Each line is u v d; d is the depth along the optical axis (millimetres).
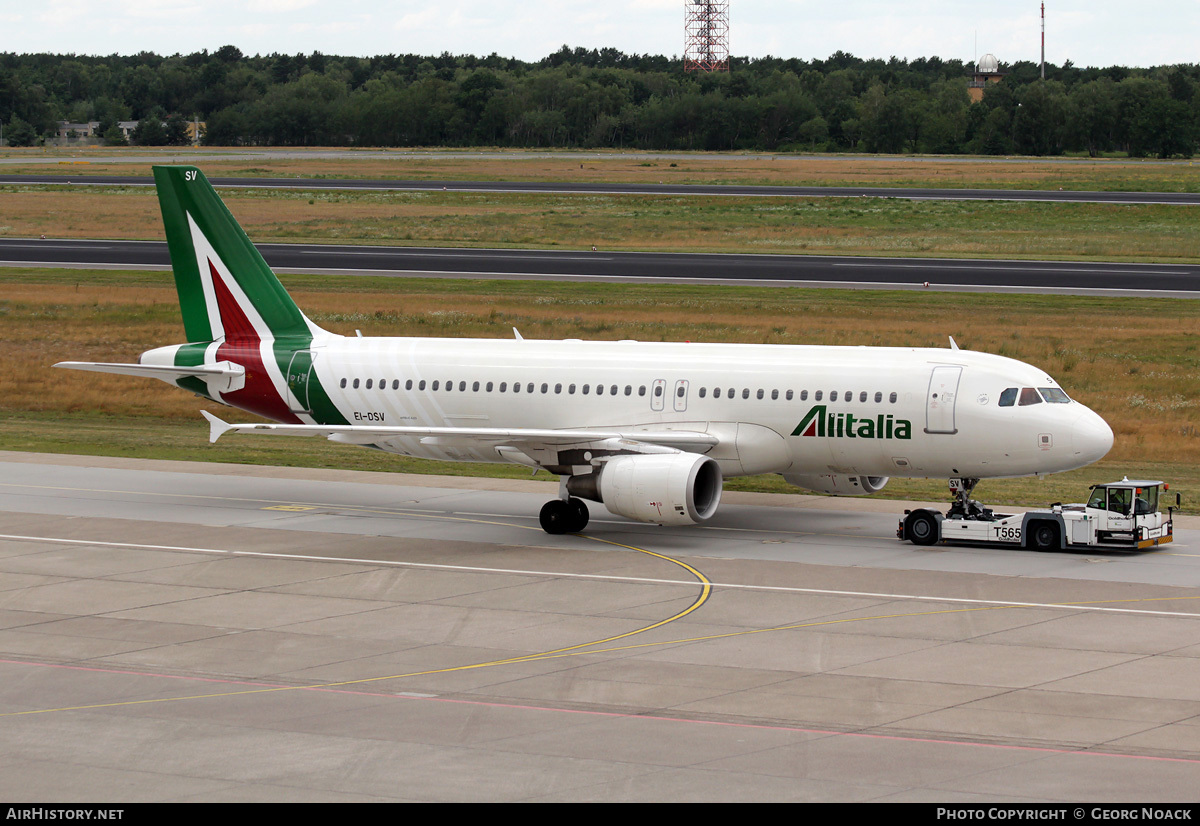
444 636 38000
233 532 54125
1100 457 50750
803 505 61688
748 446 54406
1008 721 29719
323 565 47969
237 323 63844
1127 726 29359
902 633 38062
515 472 70812
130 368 62469
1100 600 42094
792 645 36781
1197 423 82188
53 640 37594
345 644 37125
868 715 30203
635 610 41188
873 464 53625
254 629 38906
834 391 53312
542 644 37031
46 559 48750
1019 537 50781
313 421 62281
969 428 51094
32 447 76625
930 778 25875
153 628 39000
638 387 56438
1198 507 60125
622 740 28344
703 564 48156
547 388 57844
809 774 26094
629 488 51281
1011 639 37344
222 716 30203
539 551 50781
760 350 56344
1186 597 42469
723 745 27984
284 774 26172
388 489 65188
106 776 26125
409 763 26828
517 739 28422
